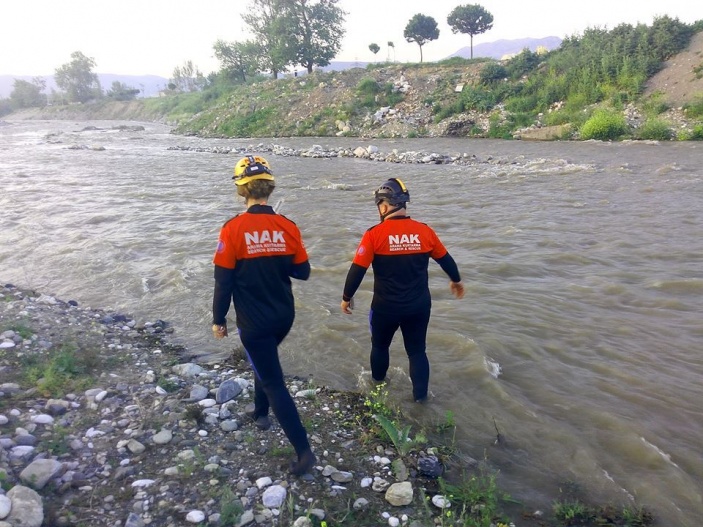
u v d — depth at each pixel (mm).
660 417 4652
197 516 3248
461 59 45062
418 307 4750
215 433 4203
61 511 3230
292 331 6645
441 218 12539
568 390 5148
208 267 9250
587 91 32875
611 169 18703
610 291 7672
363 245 4652
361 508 3451
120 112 97250
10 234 11750
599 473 3945
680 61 31688
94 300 7938
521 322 6695
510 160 22234
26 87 120000
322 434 4305
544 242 10234
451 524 3336
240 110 45688
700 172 17344
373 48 59594
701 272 8273
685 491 3738
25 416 4203
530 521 3471
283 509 3379
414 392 4965
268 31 59969
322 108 41906
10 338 5617
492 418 4691
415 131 36000
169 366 5590
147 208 14289
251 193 3791
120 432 4145
